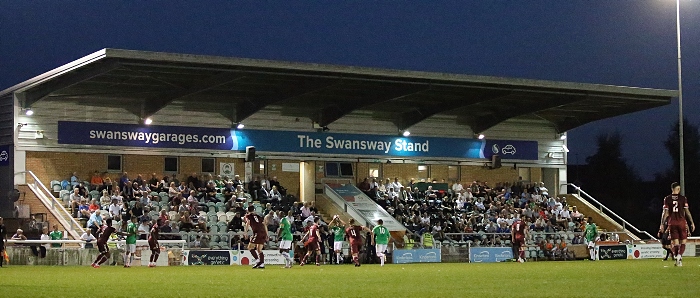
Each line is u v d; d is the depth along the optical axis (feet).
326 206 168.45
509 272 91.91
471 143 183.52
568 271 92.68
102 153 153.58
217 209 150.51
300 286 65.21
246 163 165.37
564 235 169.68
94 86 144.56
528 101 171.83
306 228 144.15
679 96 169.17
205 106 160.97
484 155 184.65
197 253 131.64
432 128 180.45
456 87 153.17
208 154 160.86
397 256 147.23
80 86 144.25
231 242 141.28
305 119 169.78
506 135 187.32
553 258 163.02
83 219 138.72
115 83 142.41
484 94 160.45
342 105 164.04
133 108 155.74
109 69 128.57
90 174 152.97
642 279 70.79
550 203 181.27
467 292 56.54
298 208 158.20
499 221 167.43
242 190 156.35
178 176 160.04
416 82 148.46
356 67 141.49
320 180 171.42
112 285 66.95
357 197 167.94
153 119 156.87
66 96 149.07
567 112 184.85
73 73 135.03
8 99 148.66
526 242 163.02
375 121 175.42
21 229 138.72
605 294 53.26
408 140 177.88
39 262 126.93
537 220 171.32
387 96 154.20
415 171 180.65
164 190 151.84
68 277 81.82
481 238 162.91
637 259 158.61
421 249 149.69
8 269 107.55
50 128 149.48
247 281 73.61
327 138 171.12
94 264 117.70
